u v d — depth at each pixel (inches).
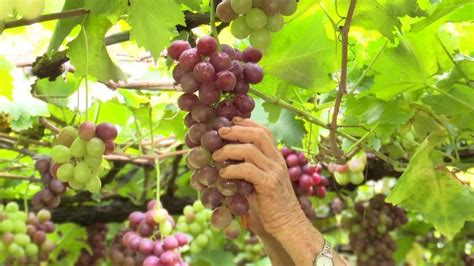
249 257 80.9
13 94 39.8
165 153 54.5
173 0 29.9
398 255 76.3
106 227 65.2
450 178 39.7
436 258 76.7
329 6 35.6
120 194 62.8
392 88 40.7
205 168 29.9
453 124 42.4
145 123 53.6
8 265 53.1
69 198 61.0
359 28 39.0
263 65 37.6
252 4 28.8
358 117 44.7
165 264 47.3
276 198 32.1
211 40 29.0
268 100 39.6
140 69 45.0
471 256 68.5
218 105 30.3
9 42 42.2
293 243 33.8
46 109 43.3
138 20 30.3
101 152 33.1
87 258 63.2
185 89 29.4
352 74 43.9
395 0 33.5
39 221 55.4
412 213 74.3
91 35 33.5
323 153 46.8
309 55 37.6
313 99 48.2
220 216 30.7
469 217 40.1
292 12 29.7
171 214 63.4
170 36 30.1
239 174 29.9
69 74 47.1
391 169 56.4
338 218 73.1
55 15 30.1
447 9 35.1
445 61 39.9
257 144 30.5
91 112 54.2
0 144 53.8
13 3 28.0
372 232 56.8
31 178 54.4
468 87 41.5
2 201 62.4
